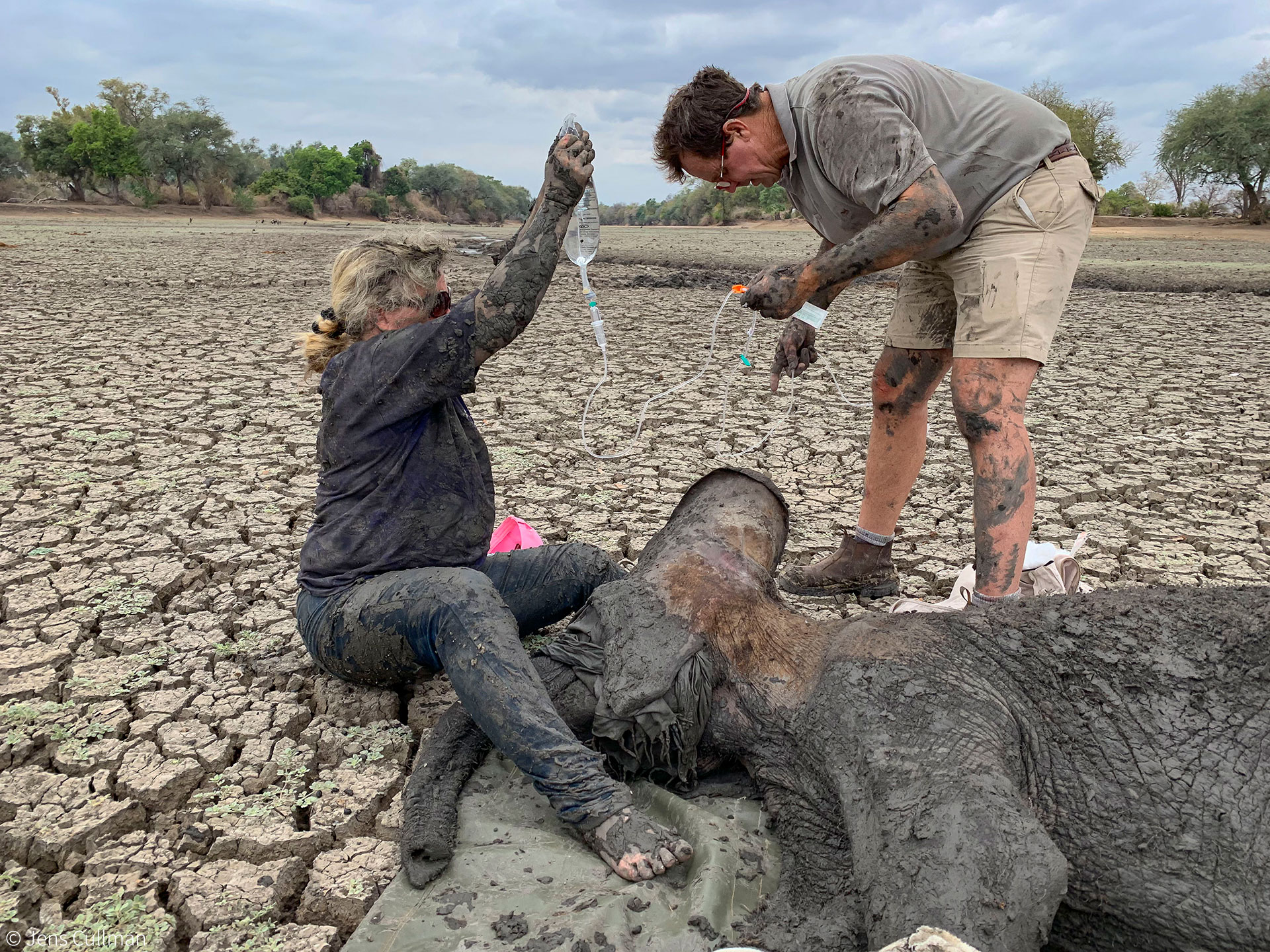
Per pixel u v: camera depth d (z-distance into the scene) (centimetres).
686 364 865
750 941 186
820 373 829
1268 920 170
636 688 222
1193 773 186
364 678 270
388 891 205
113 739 260
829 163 283
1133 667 202
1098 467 559
